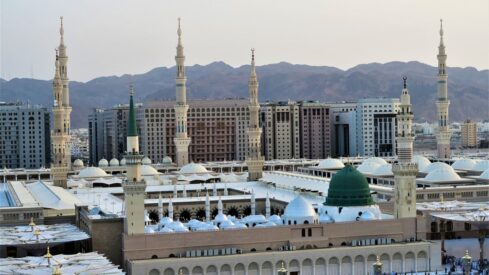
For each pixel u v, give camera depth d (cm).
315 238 19375
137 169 18575
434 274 19125
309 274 18938
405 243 19862
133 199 18488
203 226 19862
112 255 19262
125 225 18762
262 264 18575
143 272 17800
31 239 18825
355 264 19288
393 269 19575
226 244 18825
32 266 16188
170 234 18525
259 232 19050
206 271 18238
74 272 15512
